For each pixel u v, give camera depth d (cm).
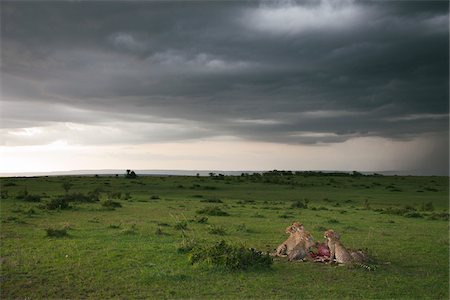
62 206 3136
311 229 2433
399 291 1242
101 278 1291
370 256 1605
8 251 1608
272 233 2208
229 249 1498
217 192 5794
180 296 1157
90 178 8025
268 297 1160
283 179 8250
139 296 1152
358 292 1220
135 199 4322
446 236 2269
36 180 7250
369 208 4019
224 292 1192
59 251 1616
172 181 7512
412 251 1820
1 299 1112
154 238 1923
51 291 1178
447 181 8369
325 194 5853
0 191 4909
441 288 1283
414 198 5544
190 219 2712
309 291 1217
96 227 2245
